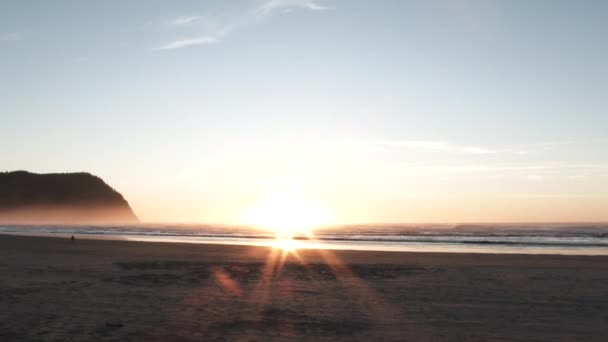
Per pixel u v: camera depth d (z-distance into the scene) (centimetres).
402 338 816
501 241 4497
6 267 1830
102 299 1157
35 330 842
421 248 3562
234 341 786
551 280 1558
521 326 908
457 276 1664
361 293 1282
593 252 3091
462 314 1014
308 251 2855
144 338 799
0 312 993
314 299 1186
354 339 806
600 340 809
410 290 1338
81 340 781
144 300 1150
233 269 1822
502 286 1422
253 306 1086
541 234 5888
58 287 1335
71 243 3522
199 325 896
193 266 1917
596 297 1224
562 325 916
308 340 798
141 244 3447
